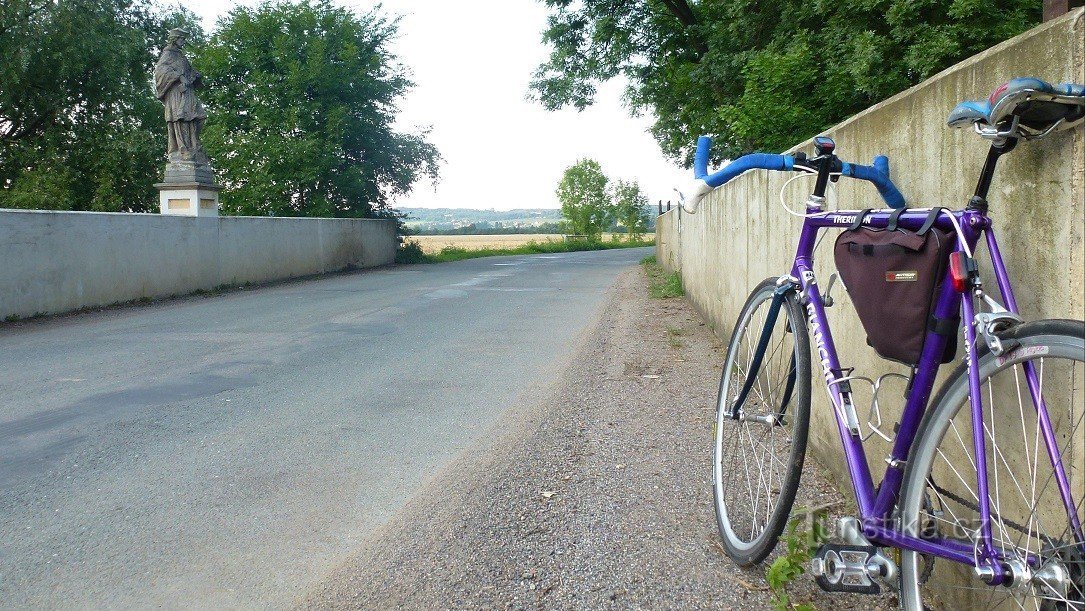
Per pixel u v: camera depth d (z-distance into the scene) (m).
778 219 4.58
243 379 6.38
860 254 2.09
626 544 2.96
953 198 2.21
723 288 7.25
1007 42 1.90
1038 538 1.62
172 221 14.38
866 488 2.07
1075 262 1.64
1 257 10.61
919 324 1.88
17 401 5.70
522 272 20.97
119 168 26.19
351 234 23.34
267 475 3.97
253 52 25.08
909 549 1.88
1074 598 1.46
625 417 4.88
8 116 25.39
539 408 5.24
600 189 62.72
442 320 10.06
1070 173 1.65
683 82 18.41
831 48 10.83
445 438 4.59
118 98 26.62
